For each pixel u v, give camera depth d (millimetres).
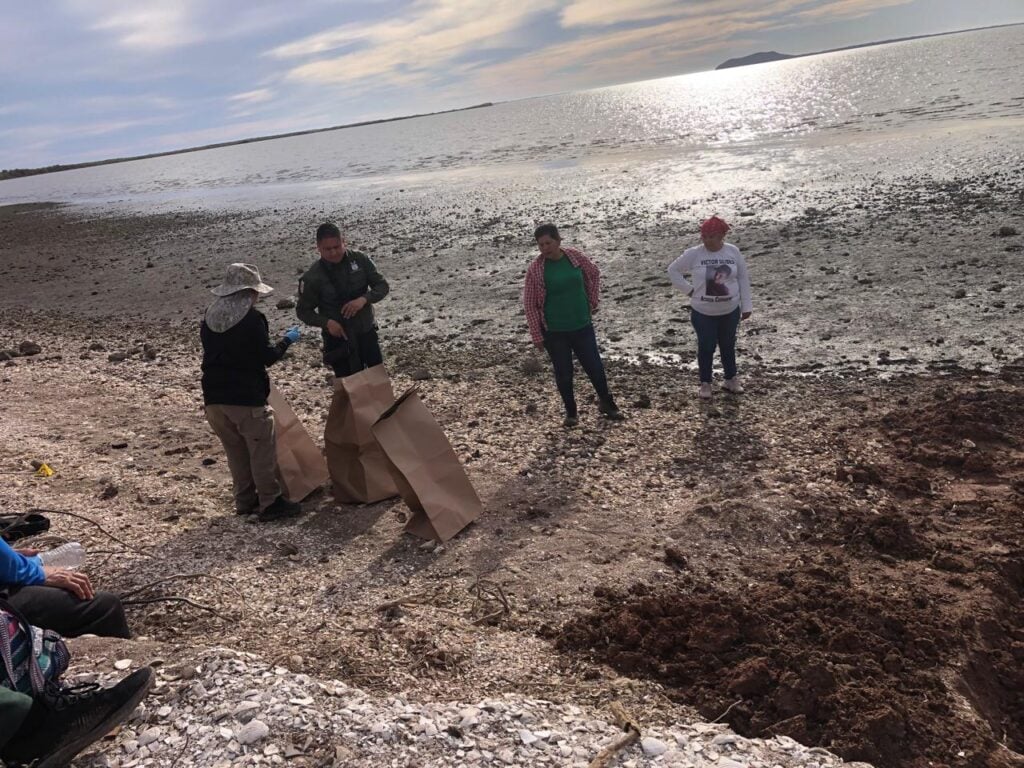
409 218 24344
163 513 6281
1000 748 3641
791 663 4082
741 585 4977
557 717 3576
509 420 8359
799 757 3314
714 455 7039
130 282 19766
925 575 5008
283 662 4059
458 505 5887
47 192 72375
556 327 7668
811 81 91750
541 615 4762
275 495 6145
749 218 17234
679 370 9461
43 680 3070
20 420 8883
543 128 65500
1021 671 4254
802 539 5535
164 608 4754
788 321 10578
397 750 3246
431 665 4133
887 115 36250
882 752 3559
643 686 4023
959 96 40000
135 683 3242
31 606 3420
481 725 3414
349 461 6402
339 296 6922
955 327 9523
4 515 4266
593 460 7137
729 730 3604
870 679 3975
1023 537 5285
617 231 17922
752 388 8578
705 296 8023
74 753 3113
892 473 6355
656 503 6211
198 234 27469
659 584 5016
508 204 24469
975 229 13562
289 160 73062
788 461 6750
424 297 14531
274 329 13430
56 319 16188
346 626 4531
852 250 13453
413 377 10172
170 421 8828
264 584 5121
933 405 7539
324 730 3324
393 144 75812
